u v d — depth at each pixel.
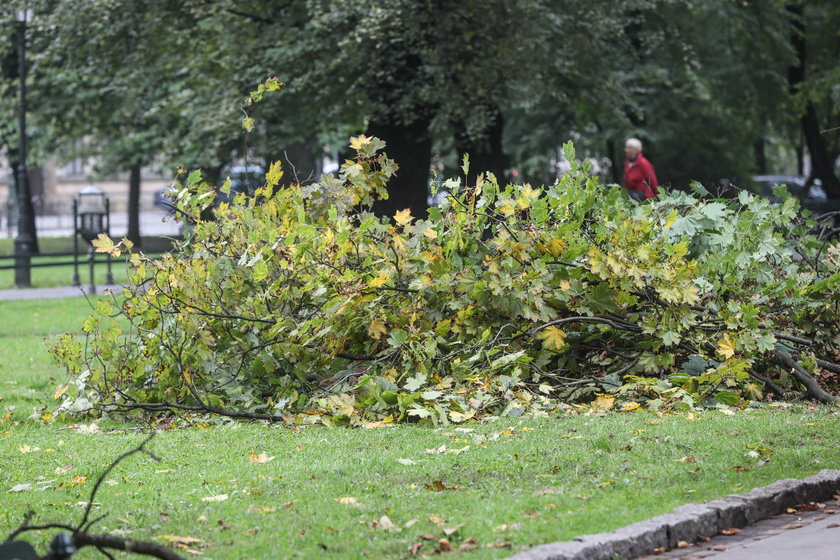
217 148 28.89
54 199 90.44
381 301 12.20
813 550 6.55
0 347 19.42
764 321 12.79
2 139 45.25
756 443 9.27
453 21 26.19
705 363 12.13
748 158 44.09
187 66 29.81
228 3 26.86
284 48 26.67
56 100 43.31
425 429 10.62
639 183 21.91
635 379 11.90
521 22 26.36
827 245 13.98
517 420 10.74
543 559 6.14
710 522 7.17
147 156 47.12
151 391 12.43
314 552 6.48
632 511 7.22
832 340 12.88
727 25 38.72
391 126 28.02
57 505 8.02
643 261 11.85
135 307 12.41
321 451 9.70
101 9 28.34
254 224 12.88
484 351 12.04
